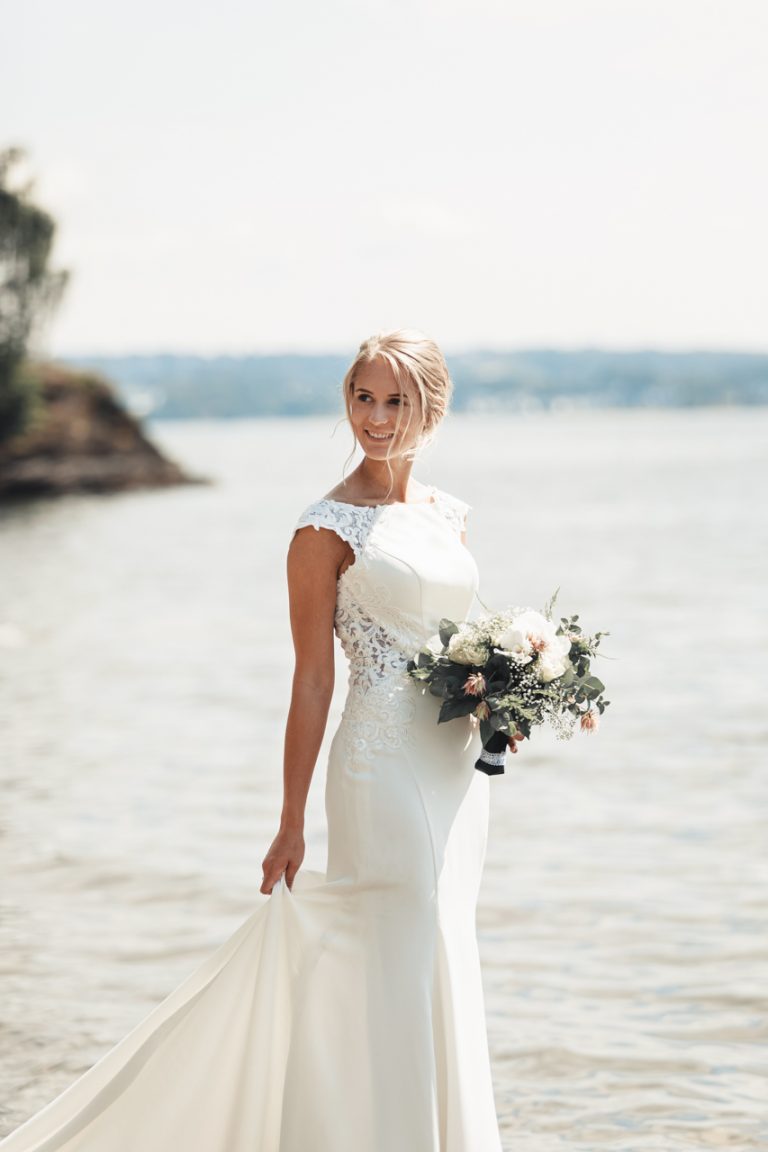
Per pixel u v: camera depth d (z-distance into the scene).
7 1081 4.27
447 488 54.44
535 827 7.29
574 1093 4.18
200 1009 3.21
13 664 13.87
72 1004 4.92
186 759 9.17
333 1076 3.15
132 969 5.28
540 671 3.22
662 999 4.91
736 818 7.34
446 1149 3.18
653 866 6.52
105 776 8.68
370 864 3.23
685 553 26.64
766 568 23.20
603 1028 4.67
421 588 3.31
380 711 3.30
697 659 13.23
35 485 52.47
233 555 28.39
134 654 14.49
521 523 36.06
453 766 3.36
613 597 19.27
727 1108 4.05
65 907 6.04
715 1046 4.50
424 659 3.28
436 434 3.42
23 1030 4.68
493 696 3.18
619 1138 3.88
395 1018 3.15
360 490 3.44
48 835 7.23
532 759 8.96
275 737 9.90
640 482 57.16
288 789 3.30
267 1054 3.16
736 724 9.92
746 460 78.31
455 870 3.30
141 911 5.97
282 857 3.27
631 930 5.64
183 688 12.23
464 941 3.29
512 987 5.07
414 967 3.18
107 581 23.09
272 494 55.28
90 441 55.44
